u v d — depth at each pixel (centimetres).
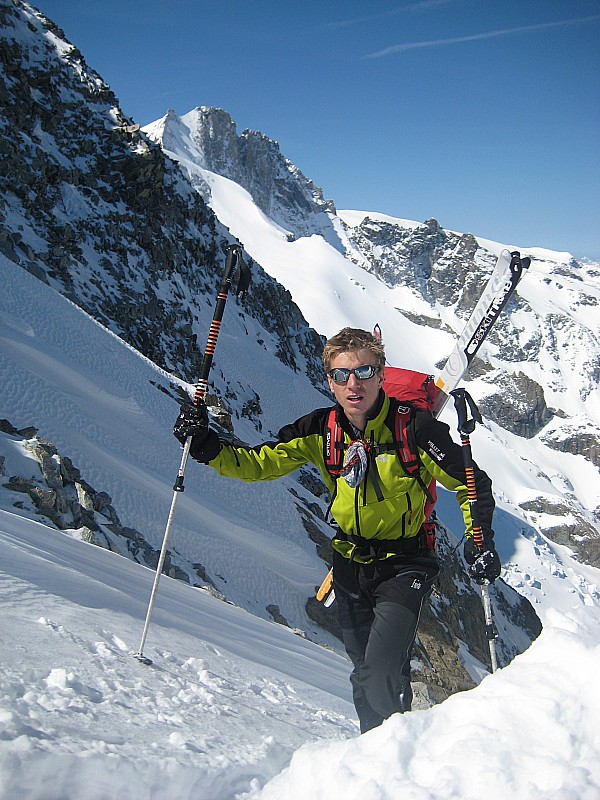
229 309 7225
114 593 556
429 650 2600
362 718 396
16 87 6209
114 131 6725
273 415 6309
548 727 229
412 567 400
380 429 394
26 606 418
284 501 3238
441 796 216
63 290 5056
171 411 3294
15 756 228
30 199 5562
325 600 425
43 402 2292
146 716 308
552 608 276
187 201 7206
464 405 390
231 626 812
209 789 255
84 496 1664
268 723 374
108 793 236
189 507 2448
